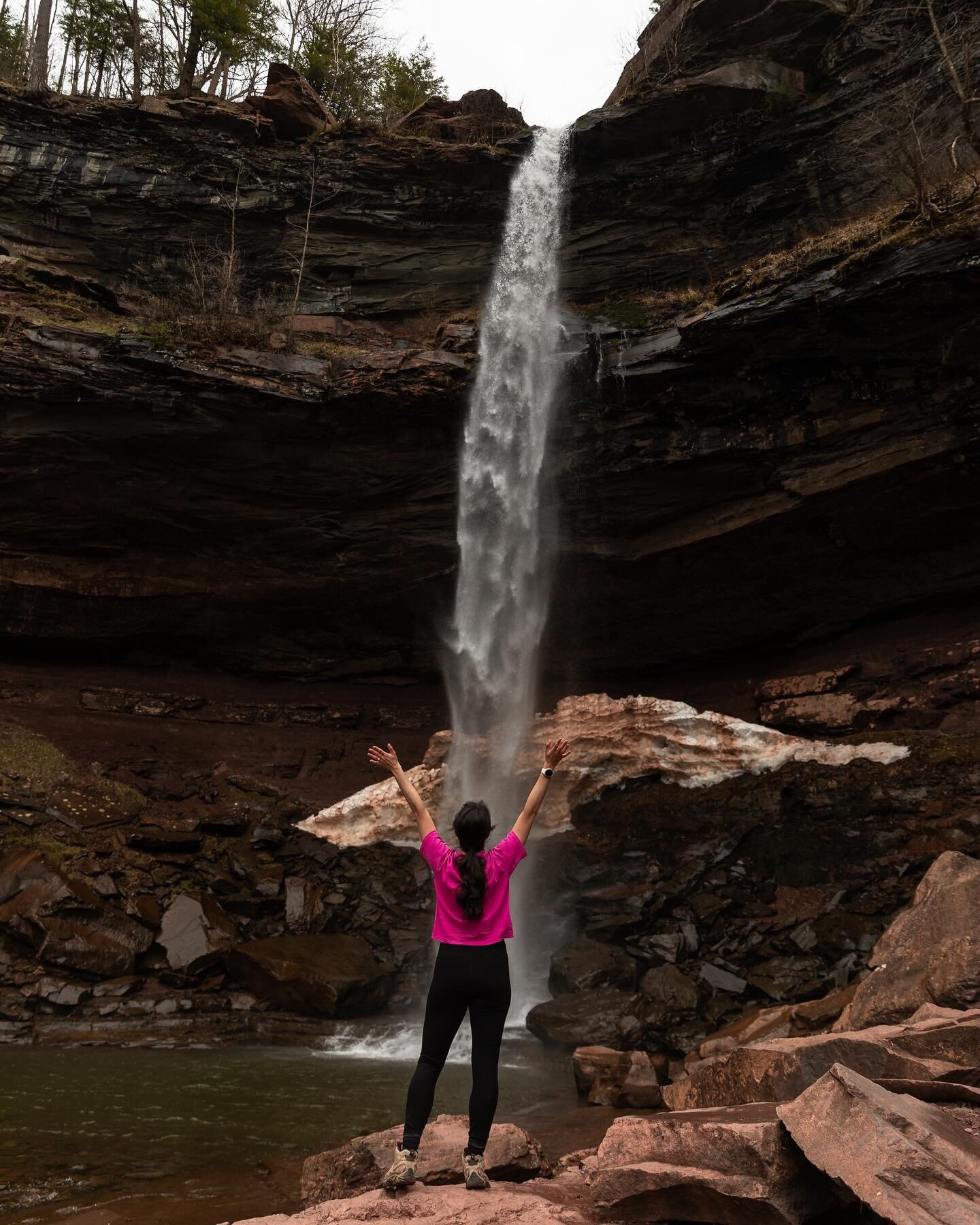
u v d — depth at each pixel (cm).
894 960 683
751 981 1029
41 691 1858
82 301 1866
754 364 1530
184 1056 993
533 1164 416
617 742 1568
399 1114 738
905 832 1234
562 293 2127
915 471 1458
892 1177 275
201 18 2488
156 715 1895
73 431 1703
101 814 1490
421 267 2206
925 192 1319
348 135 2173
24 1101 754
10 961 1170
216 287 2061
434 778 1639
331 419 1745
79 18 2697
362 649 2006
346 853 1541
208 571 1903
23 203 2048
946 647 1486
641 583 1780
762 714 1642
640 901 1254
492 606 1844
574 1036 988
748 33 2006
